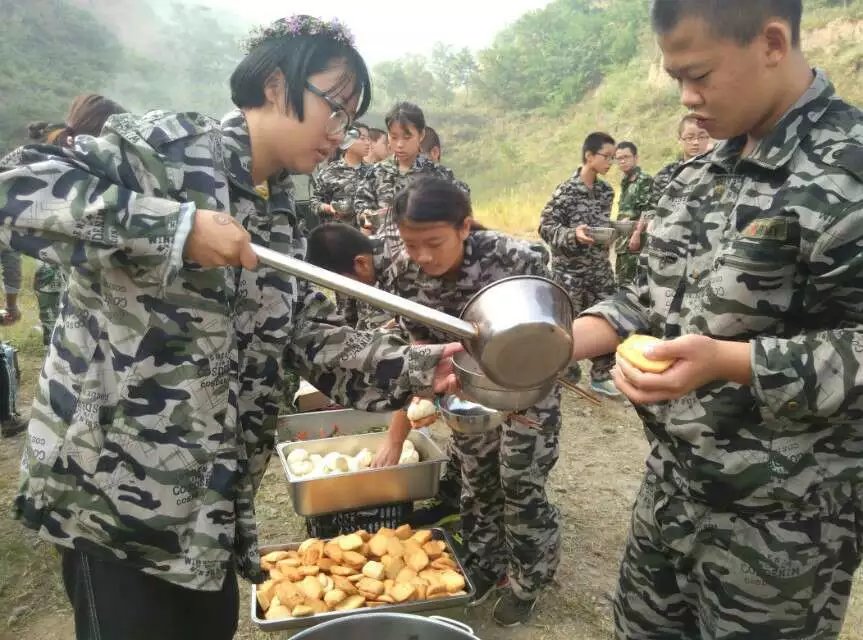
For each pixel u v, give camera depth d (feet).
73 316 4.37
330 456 8.90
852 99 48.85
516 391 4.45
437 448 9.03
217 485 4.45
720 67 3.97
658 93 68.64
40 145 4.06
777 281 4.17
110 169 4.04
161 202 3.87
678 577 5.11
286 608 6.92
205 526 4.41
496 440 7.98
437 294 7.35
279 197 4.97
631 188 20.04
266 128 4.59
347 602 7.13
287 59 4.40
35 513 4.41
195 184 4.29
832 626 4.65
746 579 4.53
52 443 4.33
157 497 4.31
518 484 7.54
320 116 4.53
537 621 8.53
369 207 18.03
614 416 14.78
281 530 10.47
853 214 3.76
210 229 3.85
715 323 4.40
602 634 8.35
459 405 7.16
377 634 4.65
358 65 4.61
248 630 8.33
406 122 15.74
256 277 4.74
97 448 4.26
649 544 5.28
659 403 4.78
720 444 4.45
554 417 7.50
